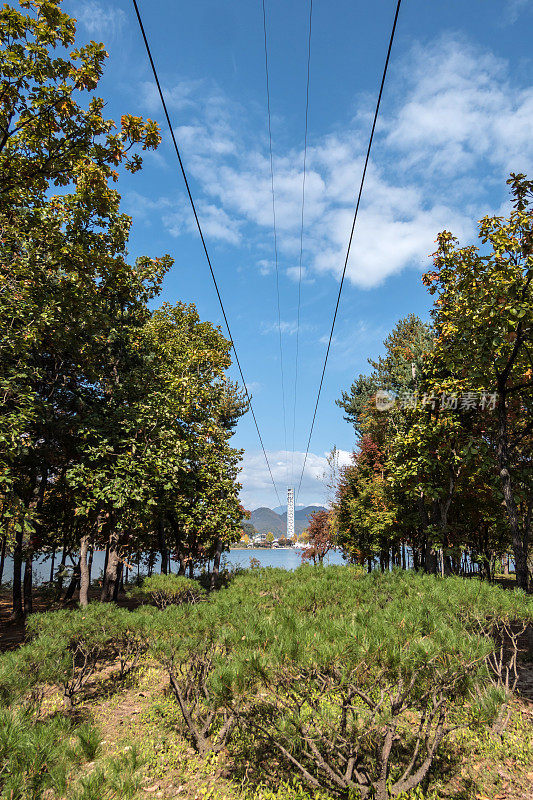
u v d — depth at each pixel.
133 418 13.95
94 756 5.09
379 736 4.13
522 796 4.25
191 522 17.97
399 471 17.19
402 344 30.42
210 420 20.28
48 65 8.26
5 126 8.95
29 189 10.19
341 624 4.70
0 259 10.41
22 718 4.29
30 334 10.21
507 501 11.65
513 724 5.58
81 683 7.30
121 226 13.22
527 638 9.07
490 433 15.84
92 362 14.84
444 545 17.92
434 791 4.40
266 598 7.68
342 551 40.09
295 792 4.41
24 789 3.64
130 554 19.91
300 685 4.34
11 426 9.58
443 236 14.80
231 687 4.18
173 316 23.53
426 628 4.98
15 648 10.30
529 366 12.43
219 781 4.79
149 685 7.97
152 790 4.60
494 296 10.95
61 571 18.45
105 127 9.22
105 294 14.43
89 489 13.01
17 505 9.50
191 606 7.14
